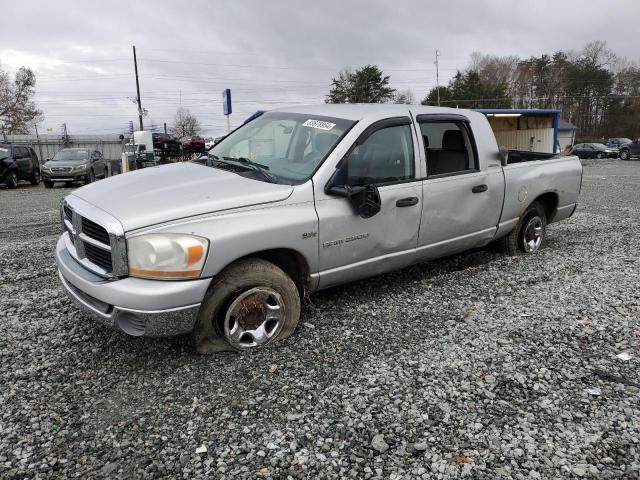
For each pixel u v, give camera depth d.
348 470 2.48
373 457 2.57
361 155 4.07
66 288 3.66
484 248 6.43
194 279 3.22
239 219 3.41
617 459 2.57
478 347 3.74
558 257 6.16
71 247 3.80
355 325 4.09
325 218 3.79
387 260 4.36
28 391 3.12
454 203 4.75
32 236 7.96
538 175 5.77
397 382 3.25
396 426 2.81
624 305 4.59
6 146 20.84
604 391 3.19
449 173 4.77
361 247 4.09
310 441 2.68
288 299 3.71
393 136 4.32
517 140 24.38
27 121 64.00
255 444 2.65
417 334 3.95
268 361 3.49
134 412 2.92
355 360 3.52
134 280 3.16
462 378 3.31
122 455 2.56
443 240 4.80
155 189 3.64
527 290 4.97
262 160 4.22
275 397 3.07
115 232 3.12
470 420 2.88
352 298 4.69
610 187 15.86
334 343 3.77
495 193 5.20
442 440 2.71
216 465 2.50
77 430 2.75
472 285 5.09
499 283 5.16
